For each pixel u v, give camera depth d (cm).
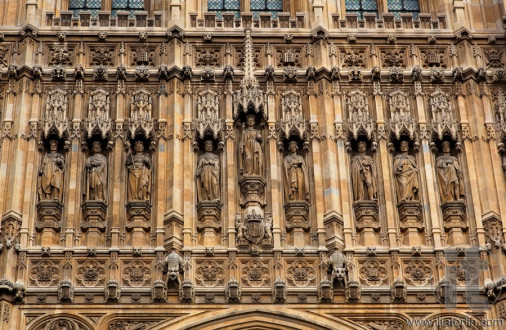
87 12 4731
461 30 4728
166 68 4597
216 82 4609
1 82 4566
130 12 4838
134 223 4306
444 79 4650
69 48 4662
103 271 4222
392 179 4450
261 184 4388
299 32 4716
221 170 4438
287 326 4162
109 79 4597
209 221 4328
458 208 4375
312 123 4516
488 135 4528
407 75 4647
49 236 4278
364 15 4781
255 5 5034
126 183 4400
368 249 4275
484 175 4434
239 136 4506
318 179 4409
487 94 4622
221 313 4153
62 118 4491
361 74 4631
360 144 4503
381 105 4584
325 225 4322
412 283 4247
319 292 4194
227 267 4234
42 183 4366
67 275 4194
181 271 4206
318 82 4600
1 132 4459
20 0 4750
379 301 4206
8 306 4122
